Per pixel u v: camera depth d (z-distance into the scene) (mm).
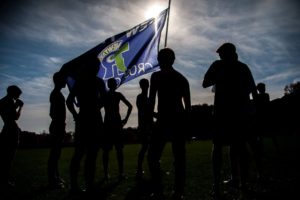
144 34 8617
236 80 5137
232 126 5074
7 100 6758
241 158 5234
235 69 5176
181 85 4535
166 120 4438
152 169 4523
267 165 7969
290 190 4797
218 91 5195
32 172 9164
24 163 12422
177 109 4469
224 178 6578
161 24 8812
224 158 10547
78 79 5371
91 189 5234
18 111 6977
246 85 5184
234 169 5777
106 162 7070
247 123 5188
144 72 8469
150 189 5629
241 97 5133
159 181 4547
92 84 5320
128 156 14094
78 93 5316
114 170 8883
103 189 5871
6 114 6738
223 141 5109
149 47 8609
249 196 4660
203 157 11383
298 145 13961
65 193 5652
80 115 5285
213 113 5246
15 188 6371
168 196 5023
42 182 7117
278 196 4492
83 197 5164
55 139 6504
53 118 6559
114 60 8203
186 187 5668
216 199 4656
